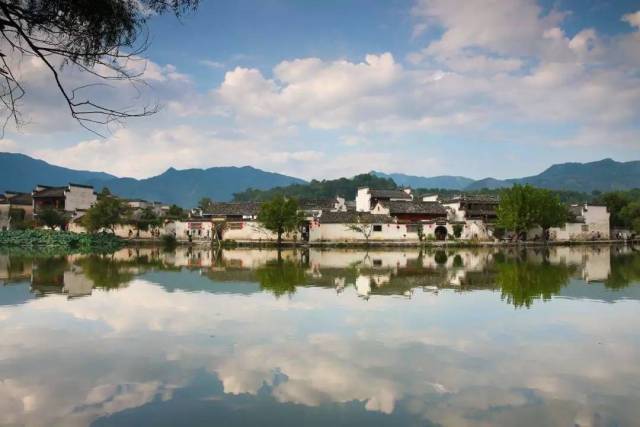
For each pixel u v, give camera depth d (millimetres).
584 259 50312
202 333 17016
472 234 80250
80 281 30578
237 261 47625
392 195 94312
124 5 7883
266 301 23469
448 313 20672
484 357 14352
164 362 13789
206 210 88312
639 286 28953
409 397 11344
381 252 64062
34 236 72375
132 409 10633
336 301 23547
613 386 12094
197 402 11000
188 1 8125
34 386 11969
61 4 7527
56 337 16453
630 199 105812
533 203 75562
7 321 18891
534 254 59250
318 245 75188
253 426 9836
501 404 10992
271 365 13539
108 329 17609
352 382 12258
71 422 10008
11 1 7387
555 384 12211
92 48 7816
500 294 25922
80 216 84062
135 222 83500
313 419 10156
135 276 33406
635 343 15891
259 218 73062
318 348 15188
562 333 17203
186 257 52656
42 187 95625
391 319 19406
